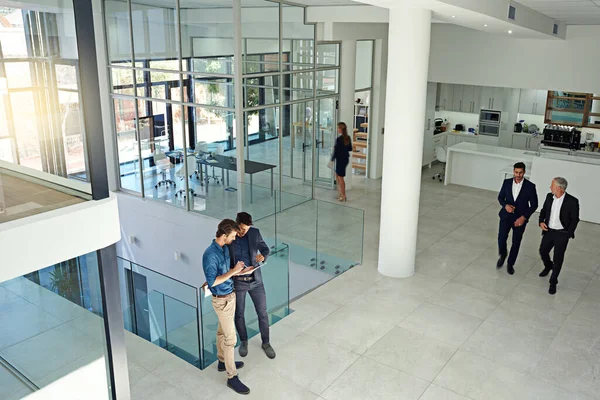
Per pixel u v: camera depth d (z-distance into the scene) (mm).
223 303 4922
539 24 9164
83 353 6137
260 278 5504
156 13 9438
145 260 11062
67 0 3525
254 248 5371
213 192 9578
